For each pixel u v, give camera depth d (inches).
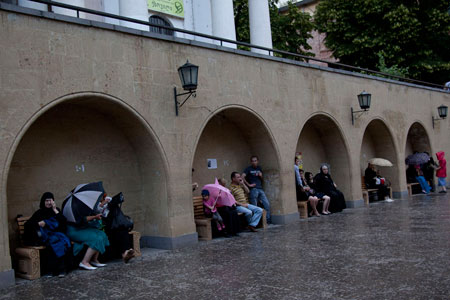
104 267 298.2
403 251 294.0
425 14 989.2
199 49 394.6
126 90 335.9
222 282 241.3
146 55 352.2
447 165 817.5
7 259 260.4
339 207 536.4
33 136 317.1
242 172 483.8
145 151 366.9
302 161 564.7
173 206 359.9
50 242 278.7
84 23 311.4
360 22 1007.0
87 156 346.6
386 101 659.4
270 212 478.6
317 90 531.5
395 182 682.8
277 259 291.9
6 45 272.2
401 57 992.2
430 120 773.9
